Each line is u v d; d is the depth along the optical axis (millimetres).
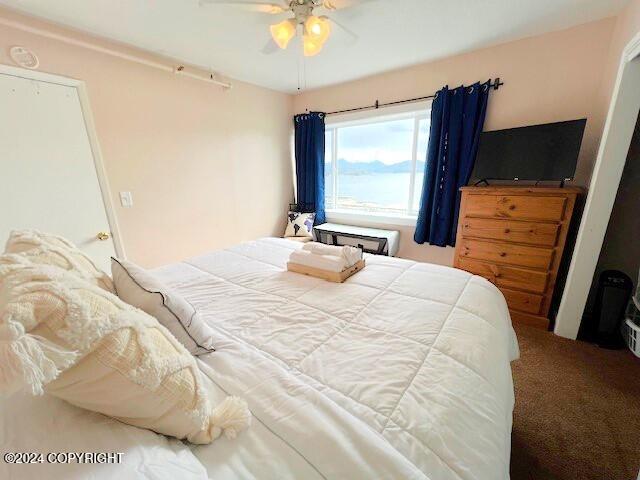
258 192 3402
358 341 968
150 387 522
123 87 2148
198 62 2510
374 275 1546
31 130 1768
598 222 1775
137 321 555
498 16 1865
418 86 2732
